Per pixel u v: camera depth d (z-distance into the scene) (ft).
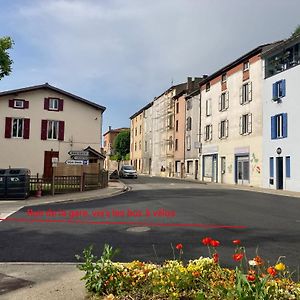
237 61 114.52
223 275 16.03
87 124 107.24
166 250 25.95
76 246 27.45
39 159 102.83
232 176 117.80
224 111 125.18
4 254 25.17
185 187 96.32
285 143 90.79
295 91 87.86
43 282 18.94
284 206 53.36
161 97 198.90
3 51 63.67
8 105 101.40
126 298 14.88
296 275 19.61
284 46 92.38
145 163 231.71
